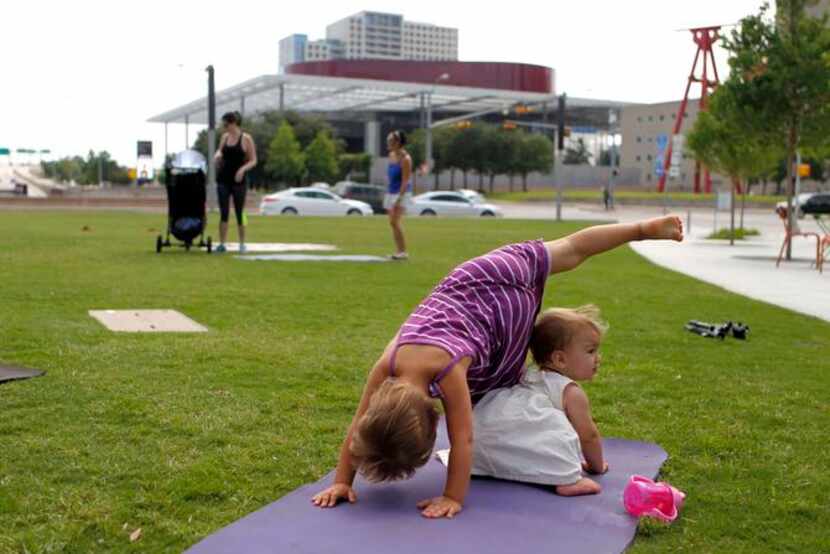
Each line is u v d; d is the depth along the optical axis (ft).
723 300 33.91
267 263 43.24
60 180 427.74
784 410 16.85
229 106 303.27
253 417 15.37
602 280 40.78
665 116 337.31
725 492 12.41
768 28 54.60
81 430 14.35
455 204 138.82
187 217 48.65
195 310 27.50
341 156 257.96
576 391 12.77
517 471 12.30
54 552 10.05
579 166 336.49
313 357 20.43
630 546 10.48
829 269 49.03
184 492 11.87
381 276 38.63
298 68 328.90
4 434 14.05
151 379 17.76
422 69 318.24
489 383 12.60
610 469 13.10
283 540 10.23
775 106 53.83
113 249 50.26
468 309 12.09
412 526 10.71
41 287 32.07
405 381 11.12
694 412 16.62
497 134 271.08
